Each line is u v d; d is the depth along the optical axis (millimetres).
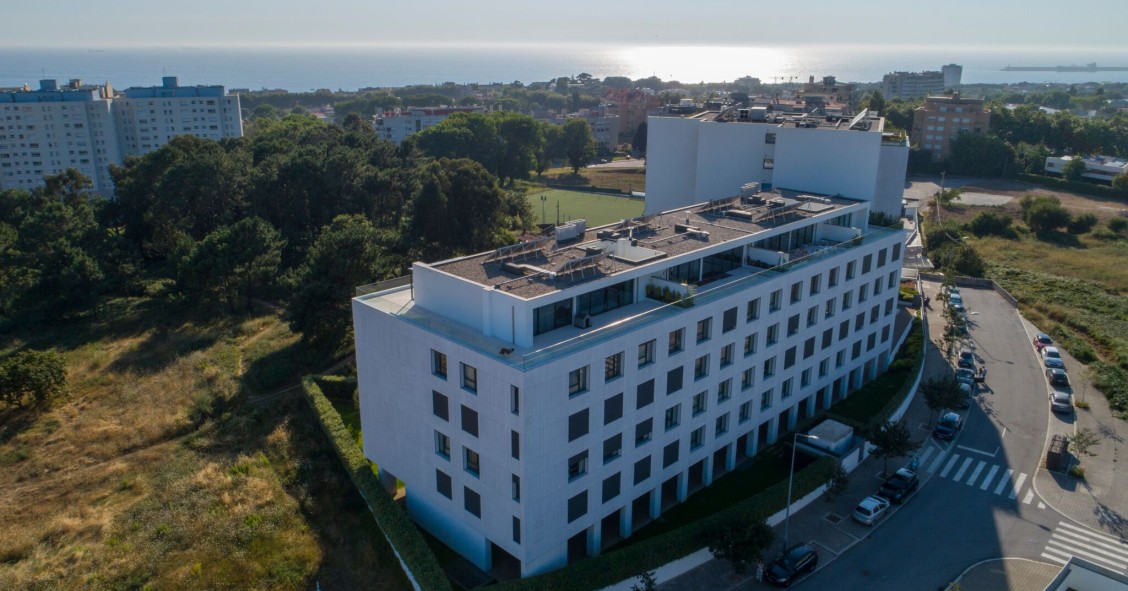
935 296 99000
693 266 53906
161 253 117188
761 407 56625
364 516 51156
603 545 47125
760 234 55656
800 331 58250
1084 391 71125
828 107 107125
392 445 50312
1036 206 137000
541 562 42344
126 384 71375
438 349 43719
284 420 64938
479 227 105875
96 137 190500
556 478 41625
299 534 49562
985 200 162500
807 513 52031
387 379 48906
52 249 90938
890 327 72250
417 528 49156
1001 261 120125
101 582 44656
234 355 78625
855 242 63219
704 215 62531
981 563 46906
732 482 54375
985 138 189625
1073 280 107938
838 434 57500
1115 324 89000
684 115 93375
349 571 46219
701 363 49781
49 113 182625
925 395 62688
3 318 89312
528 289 43094
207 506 52125
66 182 124250
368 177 114812
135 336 84188
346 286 75875
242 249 88250
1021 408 67812
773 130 75062
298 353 77750
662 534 46031
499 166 189250
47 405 67312
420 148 176875
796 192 71250
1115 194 164000
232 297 89625
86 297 88438
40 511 52469
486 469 42469
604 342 41969
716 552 44656
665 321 45438
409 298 50688
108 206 115812
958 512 52281
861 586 44906
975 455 59812
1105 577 42250
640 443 46500
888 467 58000
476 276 45875
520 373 38125
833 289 60938
